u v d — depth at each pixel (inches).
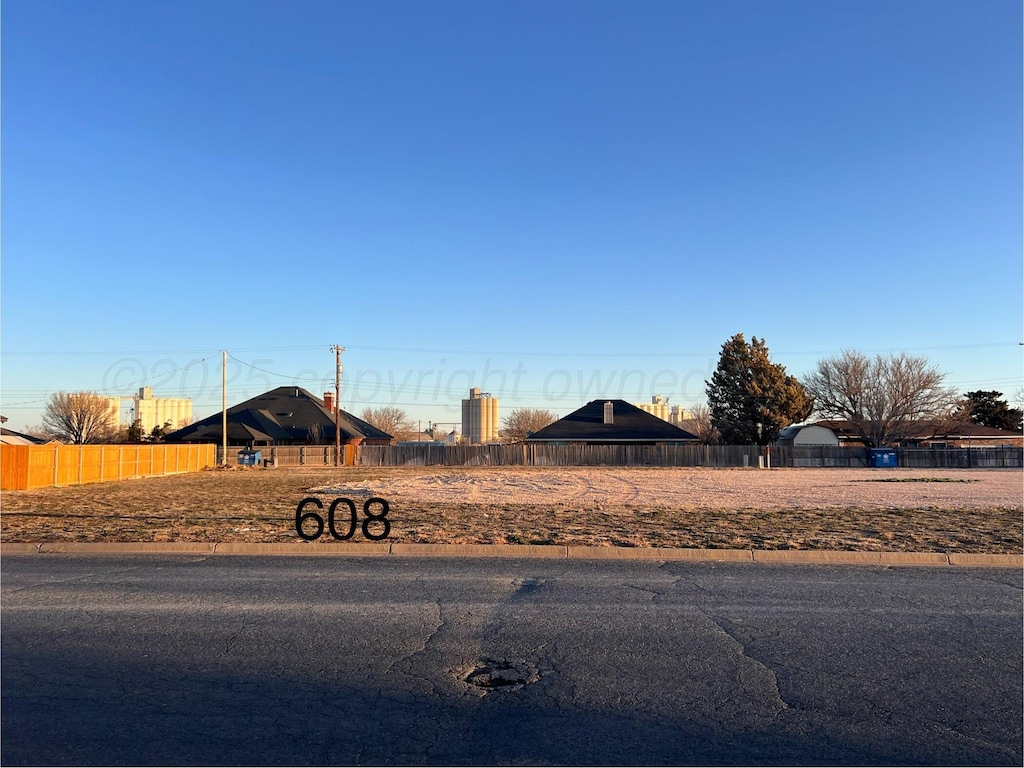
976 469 1937.7
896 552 445.1
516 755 170.2
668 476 1518.2
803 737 179.8
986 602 323.6
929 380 2431.1
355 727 185.3
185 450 1763.0
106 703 200.1
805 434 2517.2
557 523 583.8
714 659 239.1
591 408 2600.9
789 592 344.8
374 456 2249.0
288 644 255.9
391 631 273.0
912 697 205.5
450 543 480.1
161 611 304.2
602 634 269.1
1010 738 179.3
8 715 191.6
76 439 2891.2
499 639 262.7
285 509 701.9
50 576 386.0
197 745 174.4
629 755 170.2
